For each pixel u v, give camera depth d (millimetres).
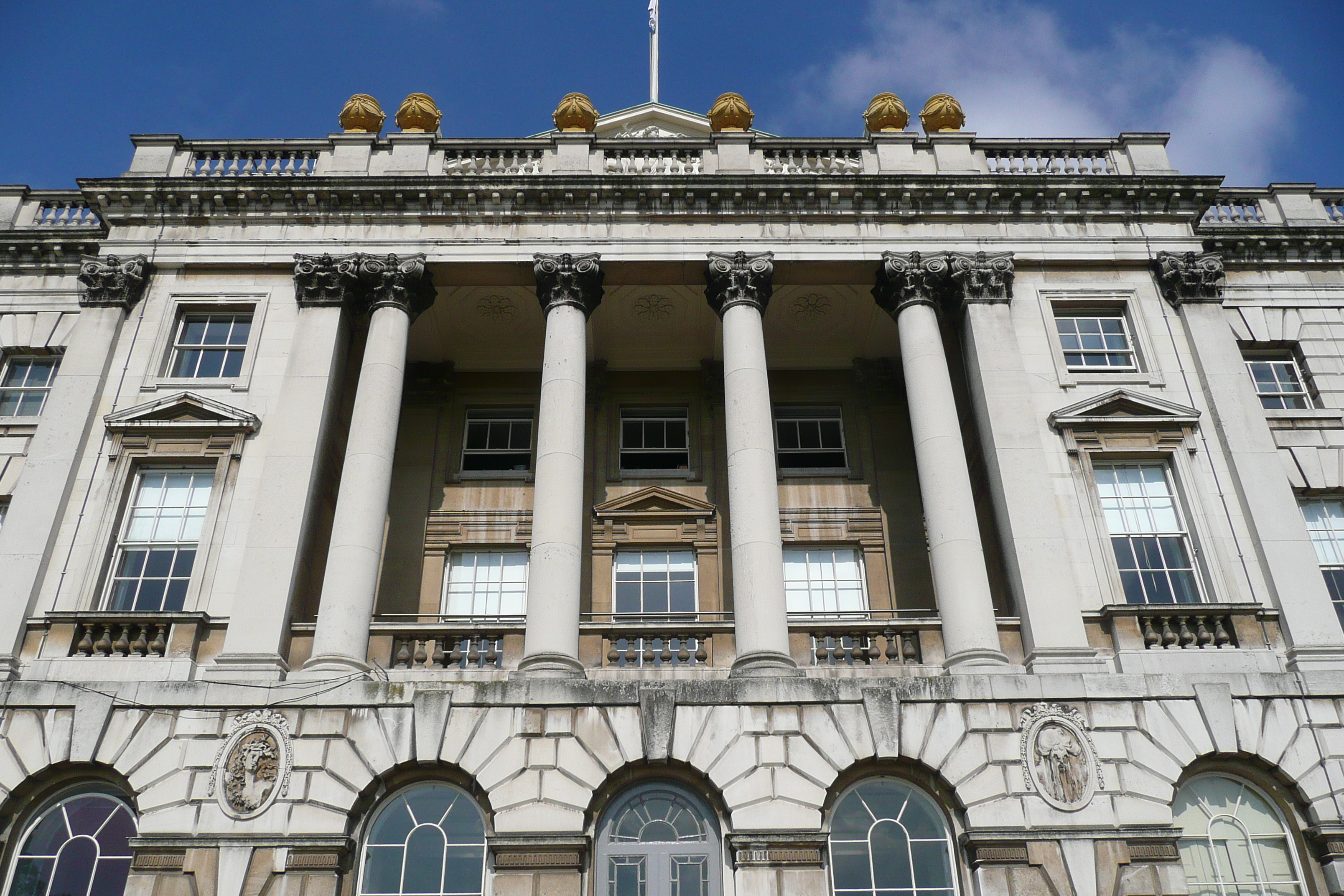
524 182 23250
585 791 17156
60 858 17078
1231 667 18609
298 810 16859
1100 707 17750
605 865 17125
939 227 23609
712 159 24594
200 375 22281
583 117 25250
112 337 22125
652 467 26797
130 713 17562
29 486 20172
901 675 19094
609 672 19062
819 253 23141
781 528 25234
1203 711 17703
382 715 17594
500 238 23219
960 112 25797
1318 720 17750
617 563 25219
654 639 19828
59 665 18328
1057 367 22219
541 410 21344
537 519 19922
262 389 21656
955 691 17797
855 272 23422
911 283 22641
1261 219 26375
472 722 17594
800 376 27859
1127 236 23641
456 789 17656
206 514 20172
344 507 19797
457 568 25156
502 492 25891
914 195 23516
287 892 16266
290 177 23219
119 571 20094
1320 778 17359
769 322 26250
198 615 18766
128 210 23547
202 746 17328
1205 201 23938
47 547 19609
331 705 17609
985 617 18906
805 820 16938
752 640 18703
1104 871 16516
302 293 22500
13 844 17125
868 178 23250
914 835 17359
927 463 20656
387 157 24578
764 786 17172
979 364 21781
